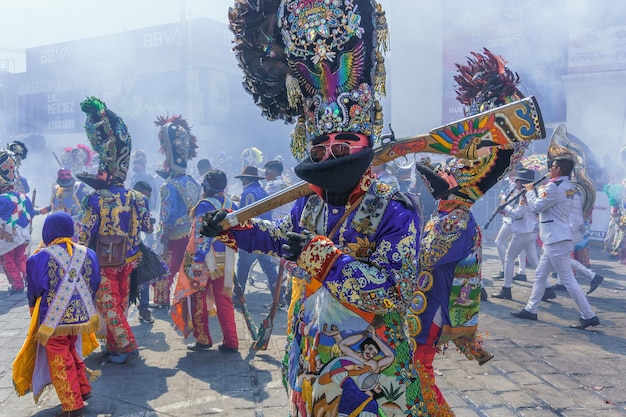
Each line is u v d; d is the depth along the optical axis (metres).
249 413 4.05
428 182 3.43
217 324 6.55
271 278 7.56
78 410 3.97
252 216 2.16
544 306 7.46
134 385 4.60
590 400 4.27
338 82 2.03
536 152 15.86
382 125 2.15
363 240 2.01
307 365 2.10
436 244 3.37
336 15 2.02
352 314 2.03
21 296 8.09
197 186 7.27
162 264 5.72
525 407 4.13
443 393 4.39
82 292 4.07
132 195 5.43
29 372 4.03
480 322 6.57
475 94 3.86
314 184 1.97
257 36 2.25
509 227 9.20
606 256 12.23
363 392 2.00
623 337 5.97
